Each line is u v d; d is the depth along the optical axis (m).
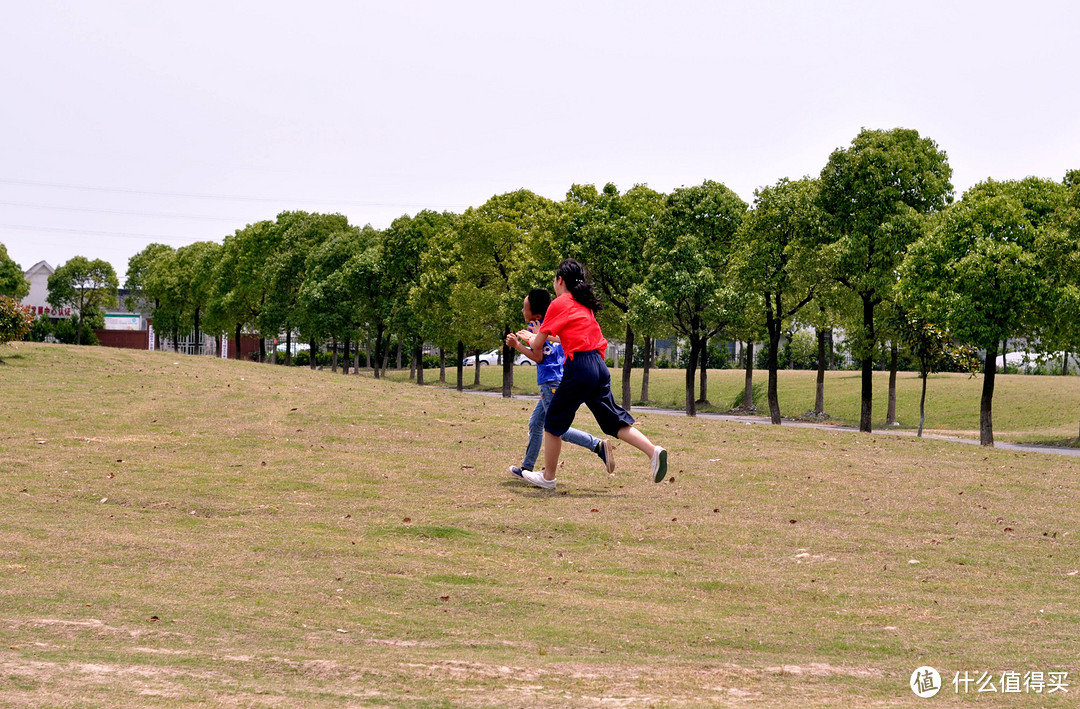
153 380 21.69
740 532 8.52
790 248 34.59
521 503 9.48
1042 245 28.95
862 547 8.12
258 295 75.31
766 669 4.85
